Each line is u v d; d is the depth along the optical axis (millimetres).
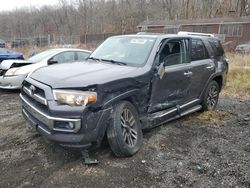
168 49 4859
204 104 6043
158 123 4656
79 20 58875
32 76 4070
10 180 3455
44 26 62219
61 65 4473
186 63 5273
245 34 36156
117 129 3738
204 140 4684
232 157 4109
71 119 3395
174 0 55875
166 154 4133
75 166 3734
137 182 3436
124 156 3945
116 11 56031
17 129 4984
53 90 3502
